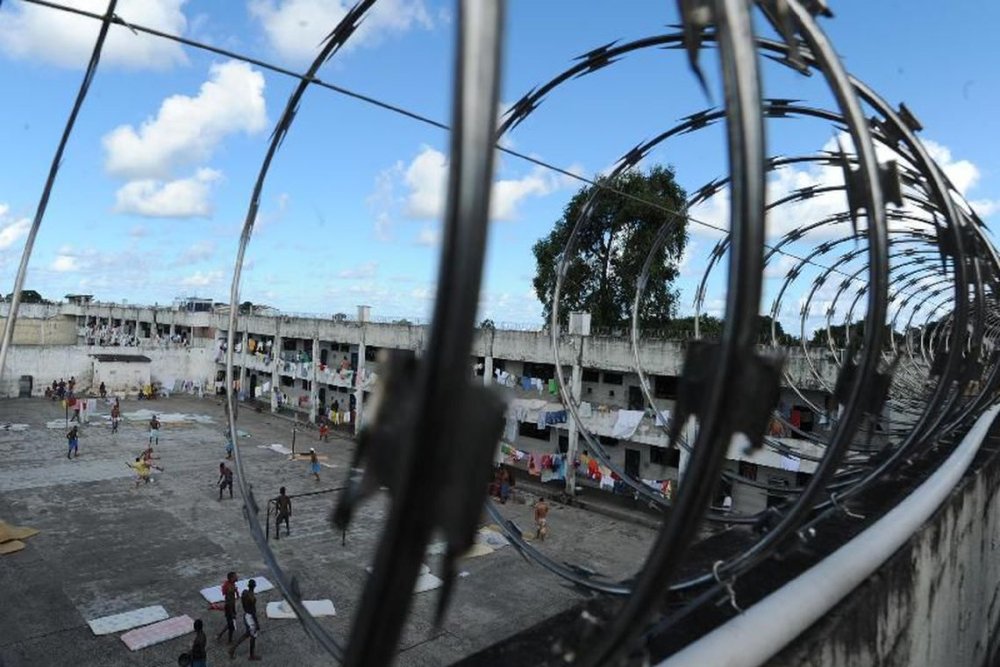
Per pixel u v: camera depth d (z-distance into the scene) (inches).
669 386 750.5
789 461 580.4
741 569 83.4
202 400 1342.3
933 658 138.2
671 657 71.4
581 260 784.3
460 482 33.4
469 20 30.9
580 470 821.2
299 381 1219.9
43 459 795.4
